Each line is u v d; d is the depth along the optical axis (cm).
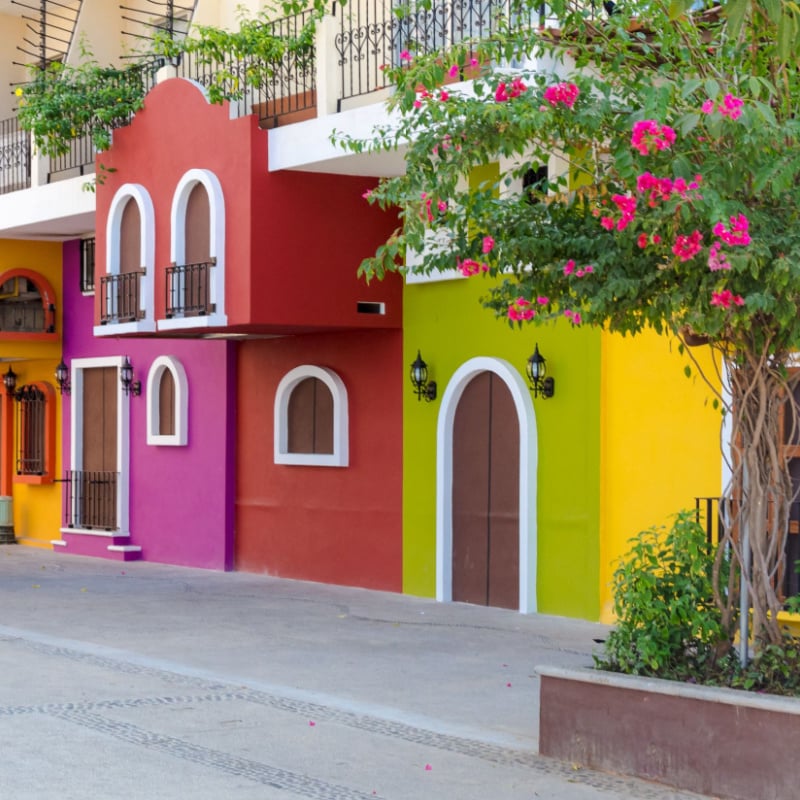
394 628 1341
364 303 1583
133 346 2044
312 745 829
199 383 1909
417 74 807
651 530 842
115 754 793
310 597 1579
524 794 718
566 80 773
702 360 1260
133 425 2052
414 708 952
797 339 728
